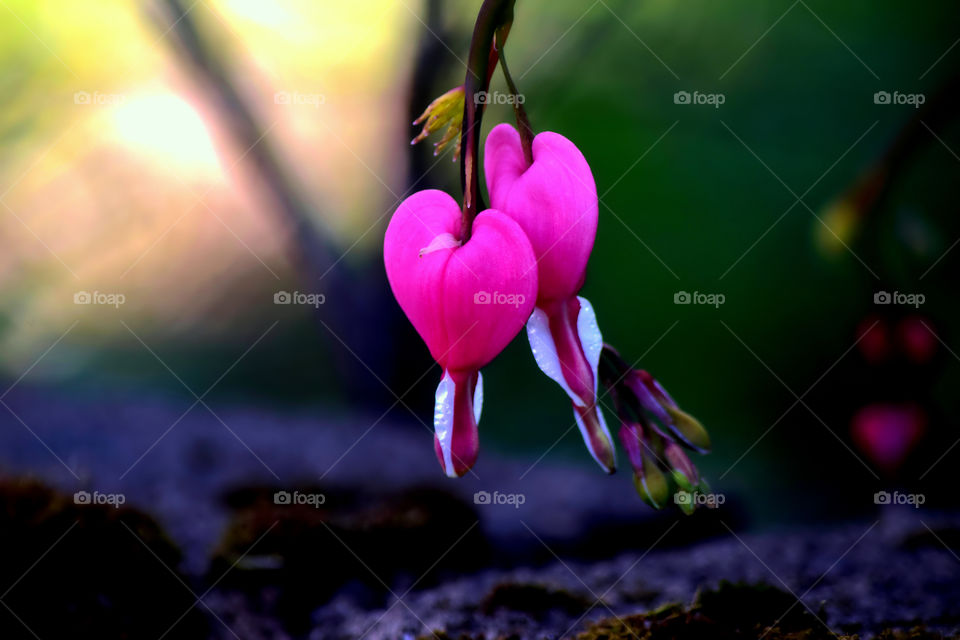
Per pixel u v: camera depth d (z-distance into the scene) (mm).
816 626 349
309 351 1523
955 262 958
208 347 1471
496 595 404
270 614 417
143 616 378
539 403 1404
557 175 288
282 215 1162
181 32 1068
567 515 707
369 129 1251
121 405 1042
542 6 1225
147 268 1404
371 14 1150
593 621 390
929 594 401
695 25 1388
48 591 366
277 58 1177
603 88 1414
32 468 757
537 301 291
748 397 1390
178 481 732
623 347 1489
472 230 287
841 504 983
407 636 390
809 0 1396
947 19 1396
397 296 291
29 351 1342
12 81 1171
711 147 1487
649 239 1518
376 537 467
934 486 599
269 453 844
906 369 494
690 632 345
